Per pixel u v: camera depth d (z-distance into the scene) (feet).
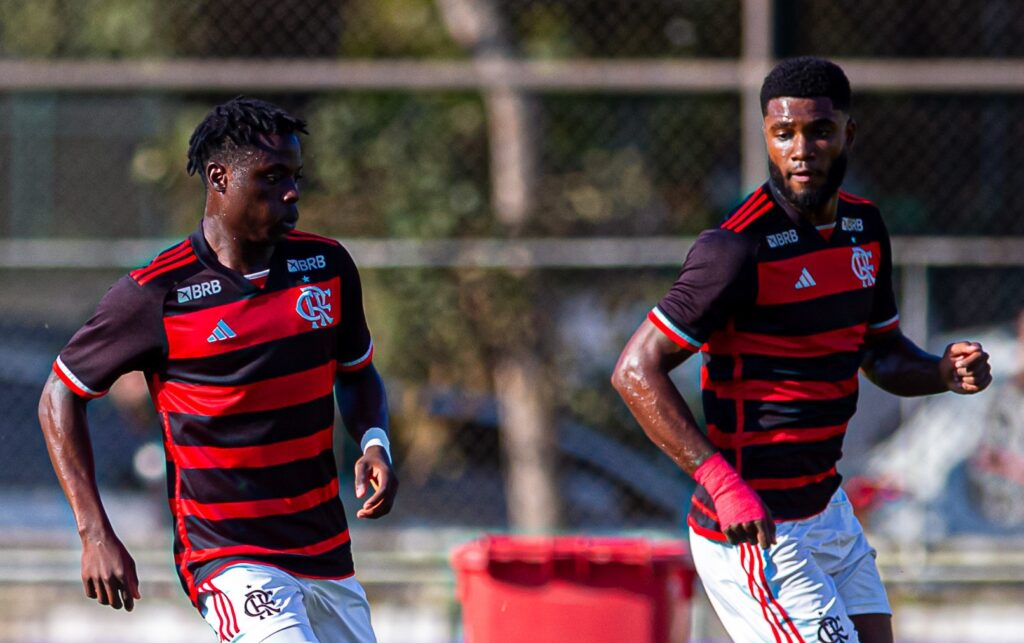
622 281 119.96
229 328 49.01
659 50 133.08
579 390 120.06
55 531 109.19
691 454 49.47
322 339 50.26
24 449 117.50
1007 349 113.29
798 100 49.90
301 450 49.93
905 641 100.73
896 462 109.19
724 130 127.95
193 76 104.58
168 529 113.50
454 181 130.52
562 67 106.11
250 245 49.49
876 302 55.01
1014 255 106.32
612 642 65.31
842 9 132.26
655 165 128.06
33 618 103.76
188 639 101.96
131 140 135.33
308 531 50.31
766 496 50.98
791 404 50.80
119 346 48.96
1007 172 126.31
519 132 124.67
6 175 131.44
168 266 49.44
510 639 65.62
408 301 121.60
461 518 119.75
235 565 49.16
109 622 103.71
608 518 118.21
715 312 49.85
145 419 114.42
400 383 121.29
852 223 52.21
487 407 121.70
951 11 132.67
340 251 51.80
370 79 104.17
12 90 105.81
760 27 105.29
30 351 119.03
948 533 106.93
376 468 51.21
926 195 127.24
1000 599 104.37
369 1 135.54
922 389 55.88
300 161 49.75
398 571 105.50
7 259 107.34
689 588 67.51
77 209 133.59
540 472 118.83
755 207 50.93
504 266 107.65
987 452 108.27
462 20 128.67
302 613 48.75
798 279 50.31
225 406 49.03
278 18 135.23
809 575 50.90
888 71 104.88
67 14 136.36
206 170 49.49
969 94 124.67
